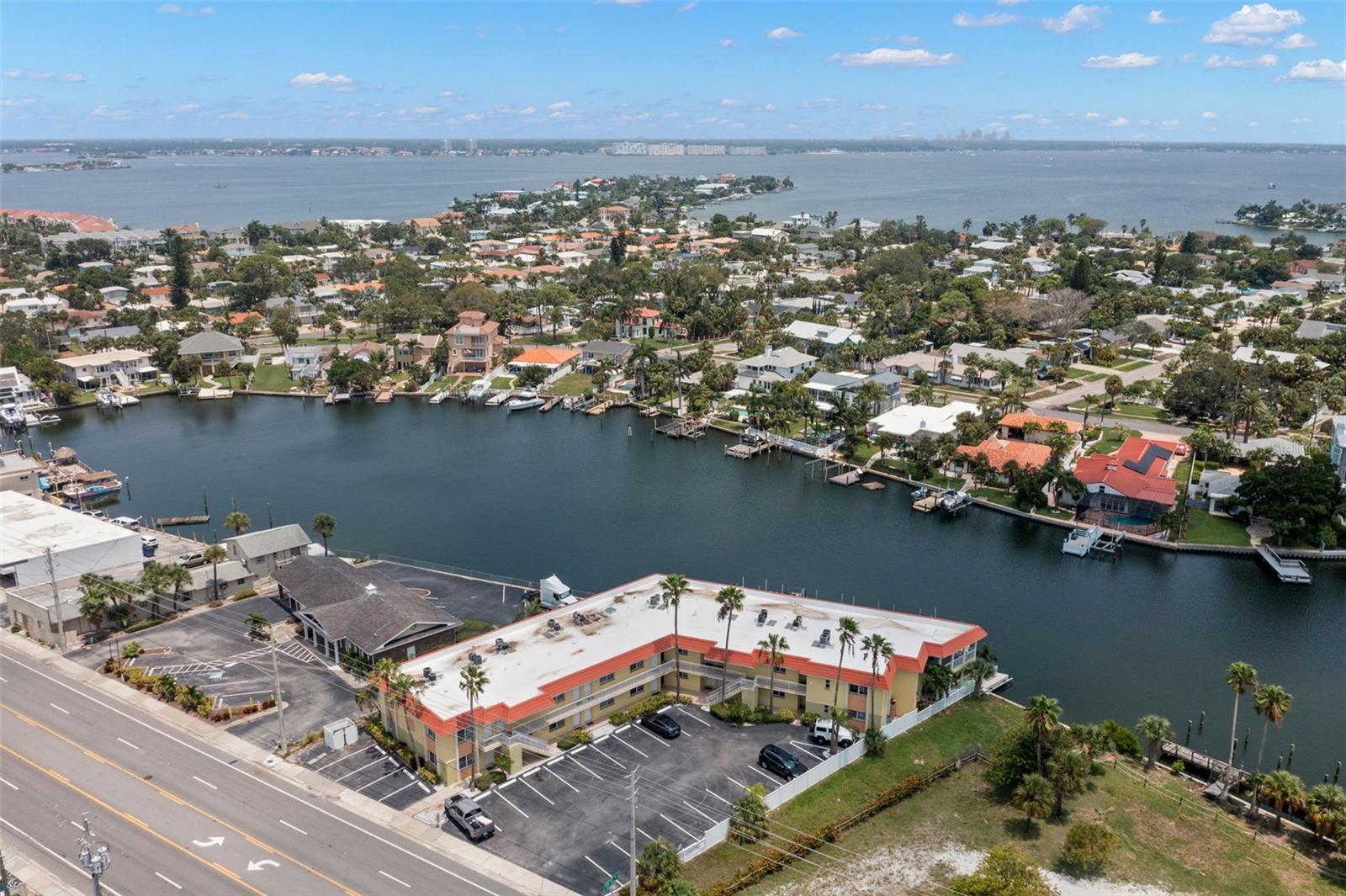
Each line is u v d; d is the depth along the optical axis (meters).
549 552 145.88
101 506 166.50
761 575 137.62
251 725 94.44
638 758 88.69
